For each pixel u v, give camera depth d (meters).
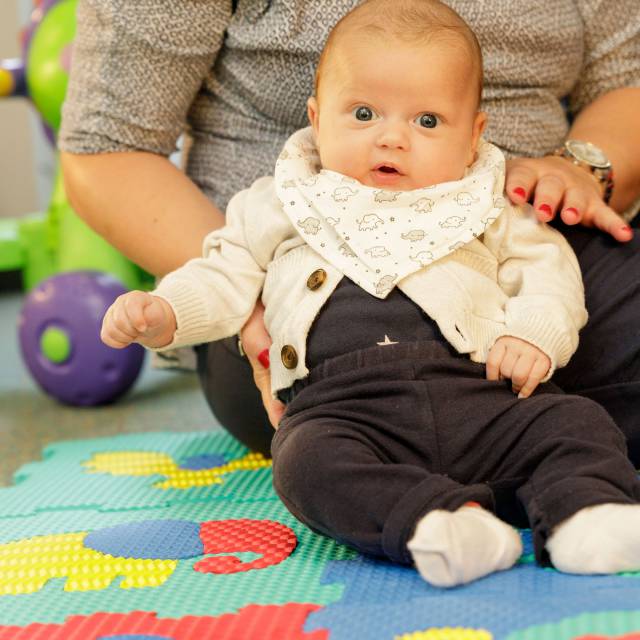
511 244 1.10
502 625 0.75
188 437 1.61
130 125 1.30
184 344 1.11
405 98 1.08
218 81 1.33
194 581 0.93
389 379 0.98
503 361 1.00
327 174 1.11
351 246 1.05
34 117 3.75
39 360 2.05
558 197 1.13
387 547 0.86
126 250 1.30
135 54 1.27
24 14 3.63
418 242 1.05
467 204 1.08
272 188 1.16
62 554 1.04
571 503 0.85
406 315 1.02
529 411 0.95
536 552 0.86
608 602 0.77
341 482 0.89
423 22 1.09
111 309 1.05
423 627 0.77
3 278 3.74
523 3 1.24
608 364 1.14
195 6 1.24
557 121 1.33
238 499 1.23
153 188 1.28
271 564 0.96
